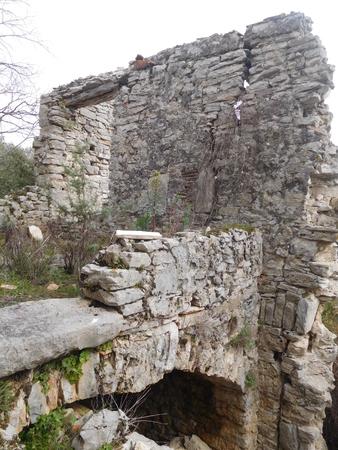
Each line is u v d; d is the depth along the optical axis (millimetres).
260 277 4496
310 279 4039
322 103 4348
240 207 4691
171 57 5570
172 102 5535
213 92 5035
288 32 4348
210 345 3371
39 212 7070
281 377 4328
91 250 4145
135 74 6109
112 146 6457
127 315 2311
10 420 1670
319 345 4289
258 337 4445
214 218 4918
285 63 4367
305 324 4043
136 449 1922
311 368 4184
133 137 6109
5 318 2014
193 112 5258
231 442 4324
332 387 4090
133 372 2422
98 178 8672
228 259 3574
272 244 4391
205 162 5039
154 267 2561
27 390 1792
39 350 1765
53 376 1934
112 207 5941
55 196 7492
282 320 4281
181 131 5391
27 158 8664
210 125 5074
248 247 4062
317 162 4102
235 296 3789
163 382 5207
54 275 3541
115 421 2033
